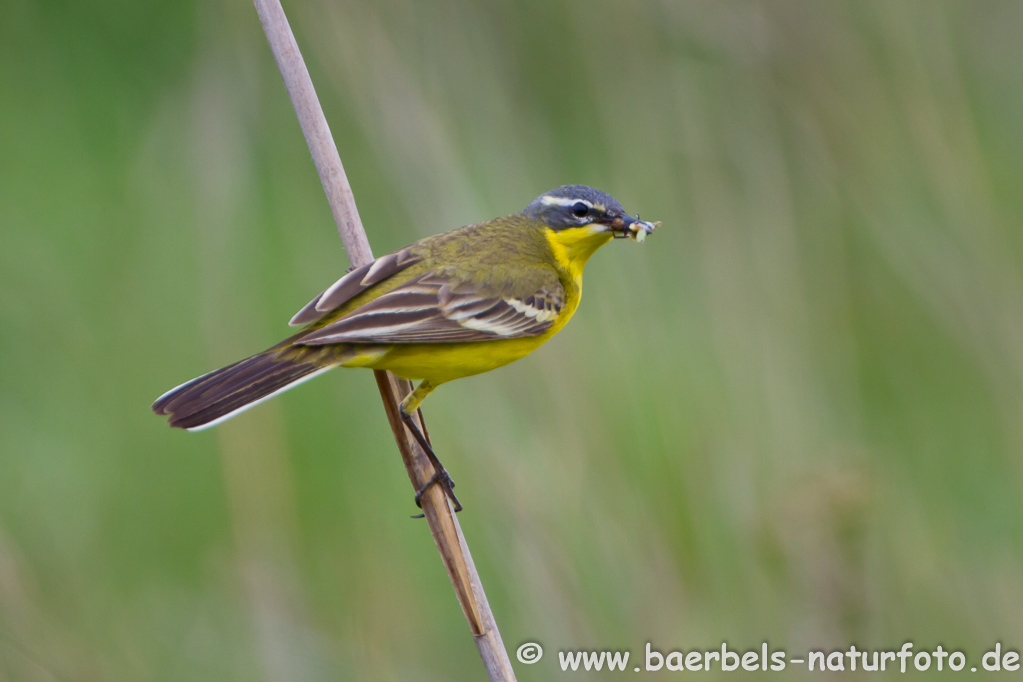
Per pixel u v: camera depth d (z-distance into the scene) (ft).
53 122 43.45
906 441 40.29
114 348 38.60
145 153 42.09
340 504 37.11
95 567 35.76
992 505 38.52
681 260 41.57
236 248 39.24
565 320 30.40
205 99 40.42
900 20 42.73
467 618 25.48
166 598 35.58
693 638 34.76
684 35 43.68
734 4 43.60
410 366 26.66
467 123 41.63
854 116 43.01
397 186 38.75
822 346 41.27
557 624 34.83
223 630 34.86
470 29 42.80
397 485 37.65
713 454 37.60
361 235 27.66
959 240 40.68
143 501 36.91
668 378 39.11
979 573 36.65
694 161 42.37
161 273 40.09
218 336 38.37
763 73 43.29
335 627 35.58
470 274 28.02
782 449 37.81
